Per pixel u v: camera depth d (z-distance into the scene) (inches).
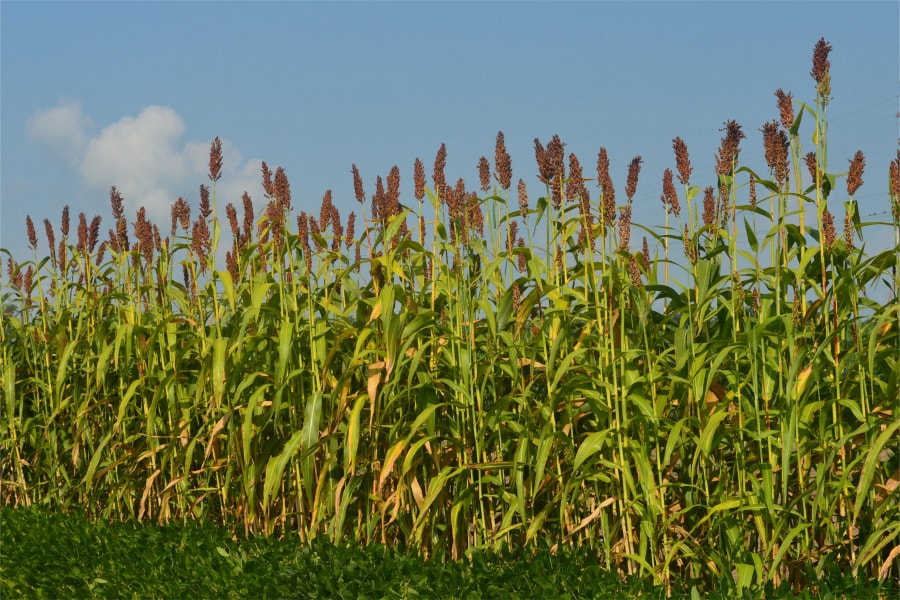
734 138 188.9
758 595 156.6
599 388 201.2
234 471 272.4
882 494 176.4
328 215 269.9
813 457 185.9
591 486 204.4
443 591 180.4
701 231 203.0
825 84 176.9
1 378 351.3
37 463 346.3
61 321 327.3
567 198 216.1
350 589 186.9
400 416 229.0
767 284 193.2
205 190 273.6
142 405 310.0
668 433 193.5
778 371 178.7
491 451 220.7
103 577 229.9
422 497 217.6
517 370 205.9
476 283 225.8
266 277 270.5
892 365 172.6
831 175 181.8
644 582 178.9
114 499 309.4
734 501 175.2
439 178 237.1
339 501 226.4
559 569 182.7
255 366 264.2
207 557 228.2
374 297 246.2
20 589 235.9
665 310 207.2
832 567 167.5
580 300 204.7
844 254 183.2
